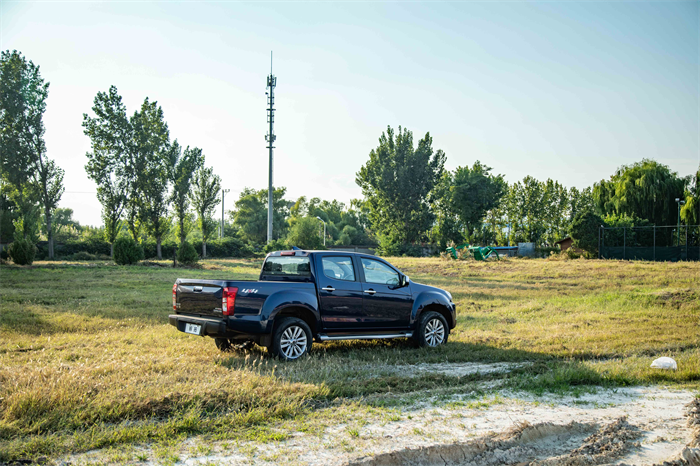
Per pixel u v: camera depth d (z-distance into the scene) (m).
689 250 35.59
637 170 51.34
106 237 48.22
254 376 5.86
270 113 48.34
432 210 70.62
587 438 4.31
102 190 47.72
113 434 4.01
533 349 8.46
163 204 49.94
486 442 4.00
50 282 19.20
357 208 119.50
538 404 5.31
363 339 8.71
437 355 8.05
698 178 44.59
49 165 44.03
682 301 14.84
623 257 38.75
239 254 58.12
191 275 24.41
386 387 5.85
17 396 4.54
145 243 52.09
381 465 3.62
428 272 30.80
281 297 7.23
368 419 4.65
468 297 17.20
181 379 5.76
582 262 33.75
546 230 80.12
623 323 11.59
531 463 3.69
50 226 44.53
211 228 56.50
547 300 16.20
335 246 81.56
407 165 66.56
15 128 42.44
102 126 47.62
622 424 4.61
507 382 6.15
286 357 7.22
